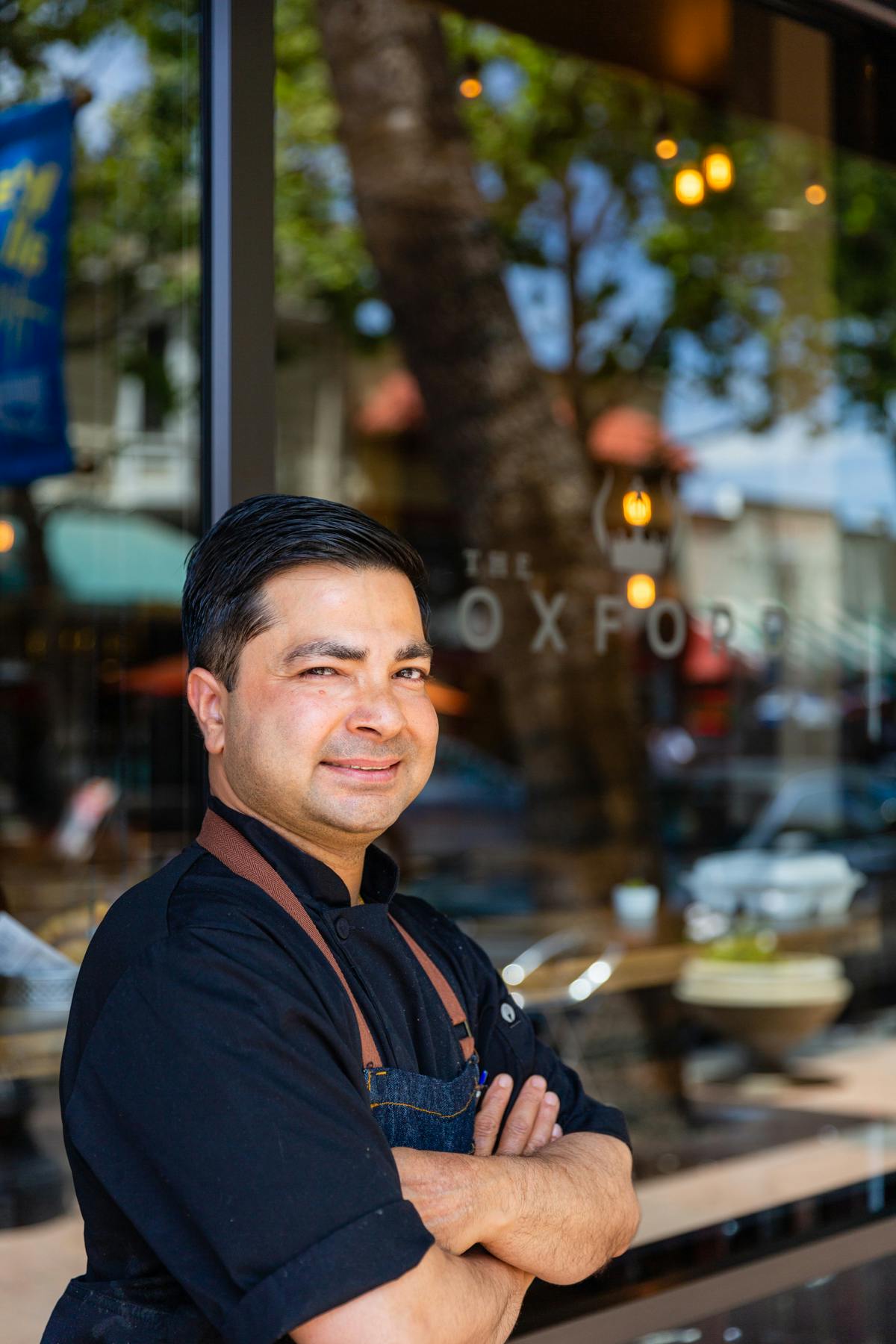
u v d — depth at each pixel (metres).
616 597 4.62
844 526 5.87
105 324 6.30
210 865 1.48
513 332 6.13
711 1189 3.90
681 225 6.37
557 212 6.75
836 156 4.53
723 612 5.18
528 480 5.50
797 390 6.18
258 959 1.35
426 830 5.90
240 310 2.20
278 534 1.47
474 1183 1.42
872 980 5.97
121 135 5.51
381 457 8.89
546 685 5.15
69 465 3.05
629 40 3.72
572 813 5.52
